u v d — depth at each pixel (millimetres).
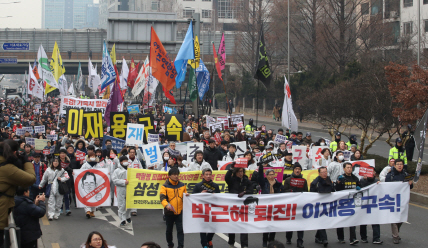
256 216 8703
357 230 10516
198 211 8500
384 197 9188
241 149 13812
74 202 12828
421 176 15688
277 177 10008
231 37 75750
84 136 16516
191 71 22203
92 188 11500
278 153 13414
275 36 48781
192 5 102250
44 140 14281
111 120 16234
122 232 9992
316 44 39156
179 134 16141
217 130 18281
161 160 12336
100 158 12711
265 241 8898
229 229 8594
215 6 101625
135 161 11836
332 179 11094
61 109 19094
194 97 22297
